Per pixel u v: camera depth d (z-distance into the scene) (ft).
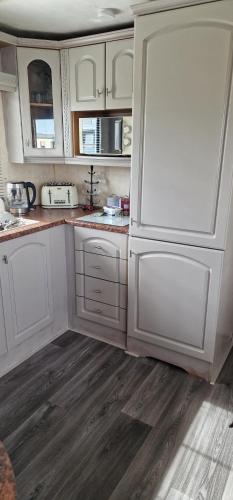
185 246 6.35
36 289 7.56
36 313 7.71
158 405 6.25
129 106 7.33
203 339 6.70
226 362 7.61
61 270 8.23
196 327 6.71
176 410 6.14
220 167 5.65
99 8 6.35
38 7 6.31
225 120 5.43
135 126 6.25
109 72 7.33
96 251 7.66
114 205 8.67
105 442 5.47
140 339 7.57
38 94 8.14
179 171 6.04
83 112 8.49
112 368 7.31
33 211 8.90
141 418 5.95
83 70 7.63
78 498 4.61
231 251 6.52
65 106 8.13
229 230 6.02
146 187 6.46
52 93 8.04
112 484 4.80
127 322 7.66
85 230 7.65
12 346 7.18
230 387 6.75
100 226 7.33
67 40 7.54
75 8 6.37
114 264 7.47
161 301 6.98
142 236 6.78
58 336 8.54
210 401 6.36
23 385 6.76
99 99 7.63
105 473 4.96
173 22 5.43
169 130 5.94
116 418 5.95
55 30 7.63
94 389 6.66
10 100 7.93
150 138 6.16
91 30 7.63
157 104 5.93
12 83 7.61
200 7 5.17
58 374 7.09
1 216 7.56
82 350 7.97
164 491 4.69
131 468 5.03
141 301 7.27
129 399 6.40
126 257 7.23
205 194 5.90
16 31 7.69
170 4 5.36
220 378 7.04
